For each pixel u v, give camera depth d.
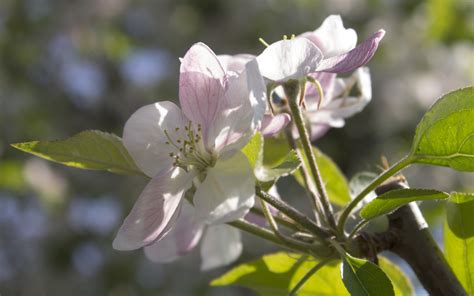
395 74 1.50
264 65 0.41
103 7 1.71
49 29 1.66
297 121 0.42
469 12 1.22
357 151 1.43
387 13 1.54
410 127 1.45
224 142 0.41
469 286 0.43
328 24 0.43
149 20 1.73
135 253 1.49
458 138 0.40
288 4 1.58
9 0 1.63
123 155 0.43
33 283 1.50
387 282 0.39
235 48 1.60
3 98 1.56
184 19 1.68
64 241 1.51
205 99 0.42
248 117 0.41
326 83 0.45
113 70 1.71
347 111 0.47
